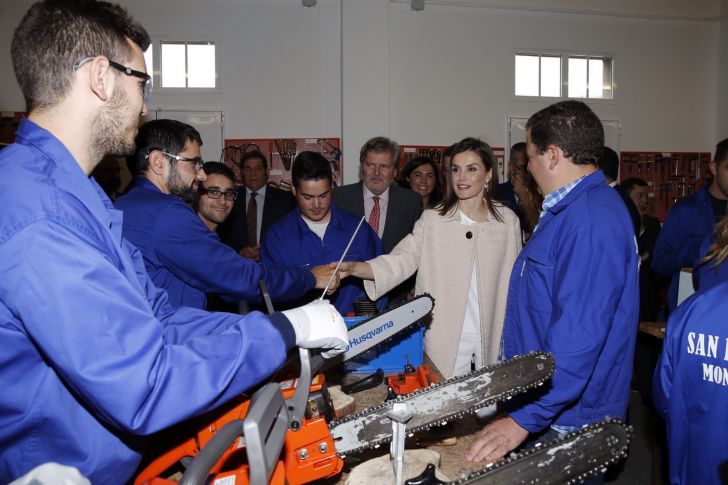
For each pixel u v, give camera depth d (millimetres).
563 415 1387
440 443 1226
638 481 2787
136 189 1563
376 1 5254
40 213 758
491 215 2143
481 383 1043
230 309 2521
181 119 5293
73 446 840
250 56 5309
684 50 5949
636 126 5914
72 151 883
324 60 5363
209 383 792
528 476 862
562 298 1292
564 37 5719
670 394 1230
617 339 1351
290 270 1799
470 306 2100
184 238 1519
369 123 5297
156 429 764
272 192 4332
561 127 1414
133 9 5184
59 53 851
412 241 2121
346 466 1162
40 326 724
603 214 1322
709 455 1137
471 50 5555
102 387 721
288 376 1153
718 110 5953
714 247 1520
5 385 797
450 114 5551
